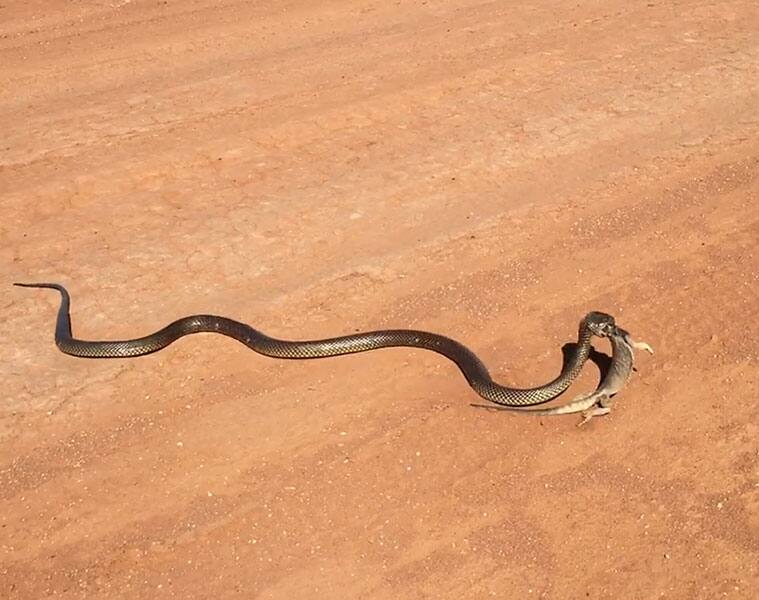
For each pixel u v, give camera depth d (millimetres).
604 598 2100
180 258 2980
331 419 2461
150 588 2123
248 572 2148
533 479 2324
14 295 2855
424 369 2596
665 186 3236
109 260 2982
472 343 2666
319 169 3387
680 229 3041
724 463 2350
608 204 3156
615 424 2449
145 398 2523
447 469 2344
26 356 2646
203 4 4820
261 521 2236
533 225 3074
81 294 2855
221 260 2969
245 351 2658
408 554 2176
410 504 2271
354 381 2566
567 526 2229
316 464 2350
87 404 2506
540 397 2471
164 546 2191
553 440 2410
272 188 3291
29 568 2156
